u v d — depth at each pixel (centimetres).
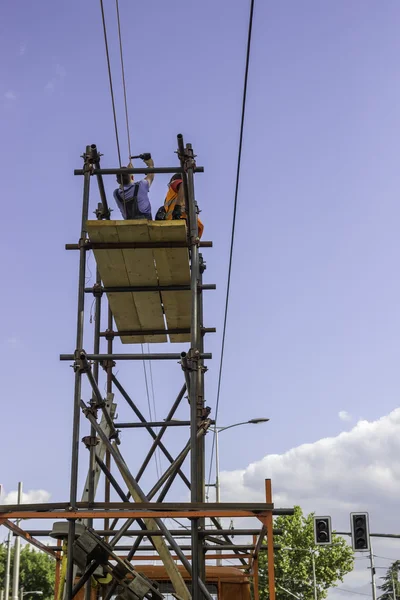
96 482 1029
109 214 1186
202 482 1062
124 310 1173
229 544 1170
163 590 1352
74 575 1000
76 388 920
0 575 6594
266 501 855
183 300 1144
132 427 1179
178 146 1046
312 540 6294
